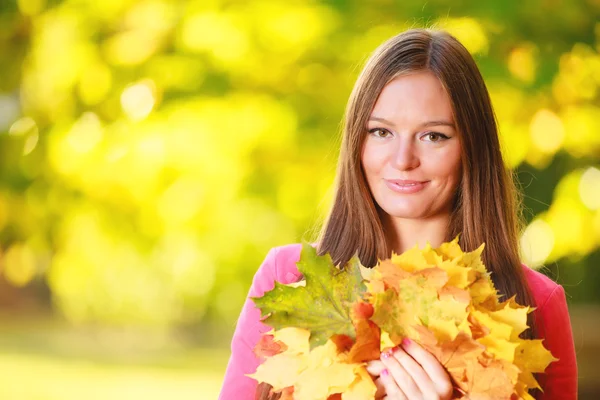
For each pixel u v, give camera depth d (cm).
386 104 311
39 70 826
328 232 339
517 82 652
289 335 274
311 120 774
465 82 315
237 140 775
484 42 652
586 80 689
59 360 1752
